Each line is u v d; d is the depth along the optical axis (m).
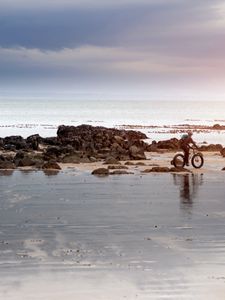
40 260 15.04
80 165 36.84
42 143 53.41
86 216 20.73
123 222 19.75
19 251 15.93
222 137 70.00
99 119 127.88
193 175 32.16
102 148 49.34
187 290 12.88
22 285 13.13
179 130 85.44
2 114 151.12
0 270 14.19
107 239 17.36
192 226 19.19
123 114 161.38
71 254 15.64
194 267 14.54
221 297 12.47
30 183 28.86
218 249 16.25
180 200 24.17
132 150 40.81
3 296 12.45
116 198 24.61
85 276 13.77
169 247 16.44
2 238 17.41
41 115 148.50
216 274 13.99
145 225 19.33
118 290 12.86
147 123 109.12
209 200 24.20
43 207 22.44
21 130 83.81
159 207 22.58
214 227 19.05
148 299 12.34
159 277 13.73
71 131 64.31
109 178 30.84
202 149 48.28
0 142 50.78
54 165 34.84
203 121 119.88
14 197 24.69
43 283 13.27
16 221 19.81
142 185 28.38
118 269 14.32
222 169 34.50
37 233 18.08
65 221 19.86
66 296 12.48
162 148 50.22
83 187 27.64
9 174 32.41
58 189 27.00
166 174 32.56
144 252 15.89
